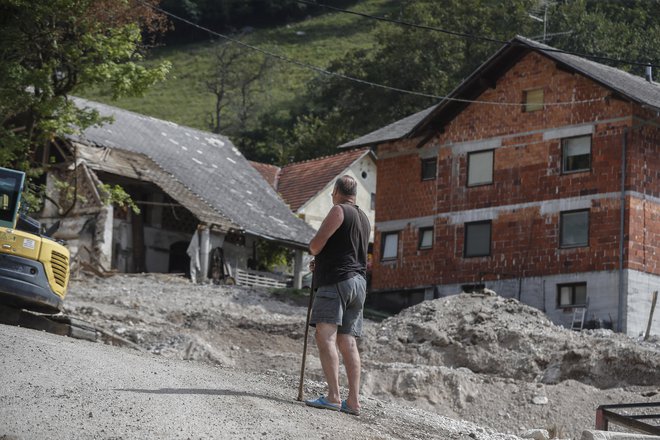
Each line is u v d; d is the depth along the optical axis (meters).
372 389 23.30
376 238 46.91
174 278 40.91
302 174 63.66
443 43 77.62
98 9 28.67
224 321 31.45
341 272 11.39
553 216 40.81
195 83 118.56
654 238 39.47
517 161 42.34
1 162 27.94
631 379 25.81
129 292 36.34
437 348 28.83
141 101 114.62
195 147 53.44
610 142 39.69
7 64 27.77
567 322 39.56
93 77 28.38
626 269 38.44
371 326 32.22
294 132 92.00
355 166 62.84
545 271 40.66
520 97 42.53
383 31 80.62
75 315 28.53
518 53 42.34
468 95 44.00
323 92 83.56
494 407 23.00
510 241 42.00
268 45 126.75
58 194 42.22
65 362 12.29
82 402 10.34
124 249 44.66
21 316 19.14
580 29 74.44
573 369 26.45
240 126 101.75
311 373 24.91
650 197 39.53
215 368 14.52
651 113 39.91
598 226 39.53
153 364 13.30
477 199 43.38
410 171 46.16
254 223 46.88
